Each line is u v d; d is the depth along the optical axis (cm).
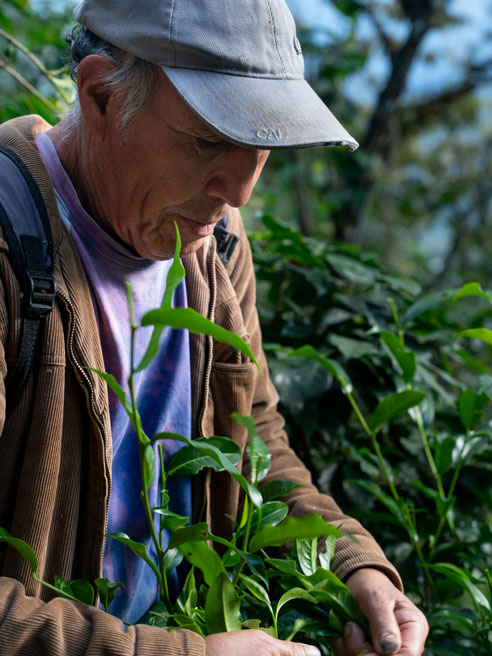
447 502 141
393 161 550
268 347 170
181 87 92
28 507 97
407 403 135
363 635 104
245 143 90
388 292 190
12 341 94
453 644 125
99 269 107
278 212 507
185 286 118
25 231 97
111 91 98
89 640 84
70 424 101
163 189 100
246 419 95
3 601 84
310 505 122
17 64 207
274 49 96
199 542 98
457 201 757
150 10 94
